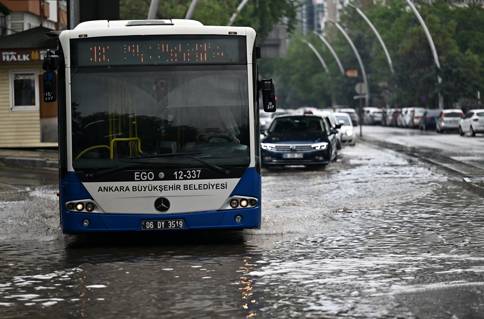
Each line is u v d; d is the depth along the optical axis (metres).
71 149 22.19
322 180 42.78
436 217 27.86
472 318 14.27
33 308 15.57
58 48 22.73
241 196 22.30
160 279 18.03
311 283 17.36
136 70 22.38
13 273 19.09
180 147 22.23
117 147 22.19
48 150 57.31
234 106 22.42
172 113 22.30
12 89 57.22
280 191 37.38
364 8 195.75
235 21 97.06
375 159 58.47
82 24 23.78
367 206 31.09
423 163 53.62
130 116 22.25
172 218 22.12
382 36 160.38
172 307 15.40
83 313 15.09
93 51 22.38
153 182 22.09
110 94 22.31
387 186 38.72
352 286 17.00
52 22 89.25
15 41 55.78
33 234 25.44
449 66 127.75
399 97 140.88
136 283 17.66
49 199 34.12
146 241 23.72
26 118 57.44
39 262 20.56
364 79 159.38
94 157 22.19
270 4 97.81
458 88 127.69
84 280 18.11
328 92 193.62
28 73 57.06
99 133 22.23
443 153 62.88
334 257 20.45
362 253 20.98
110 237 24.67
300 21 101.44
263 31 99.56
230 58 22.55
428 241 22.84
